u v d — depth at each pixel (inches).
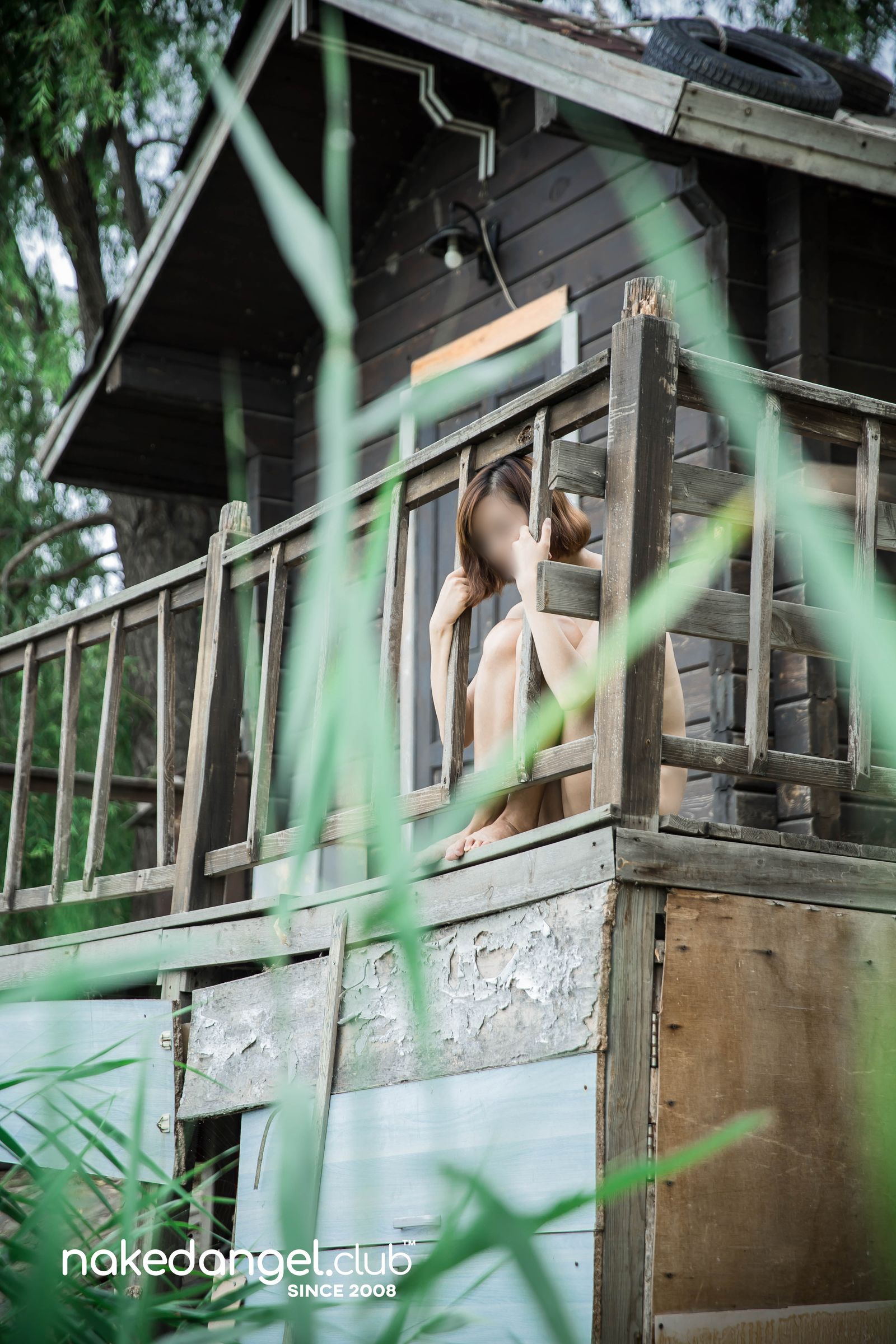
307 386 290.7
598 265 217.6
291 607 270.4
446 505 243.6
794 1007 88.2
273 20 228.8
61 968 45.2
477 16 201.2
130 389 281.9
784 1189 84.6
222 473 321.4
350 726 28.0
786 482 34.3
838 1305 84.4
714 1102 83.6
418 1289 30.9
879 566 188.4
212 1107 115.3
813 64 202.2
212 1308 49.3
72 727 161.8
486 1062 89.7
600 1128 80.0
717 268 191.5
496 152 243.0
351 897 105.8
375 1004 101.2
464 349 242.4
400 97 253.3
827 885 91.6
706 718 181.8
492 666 108.3
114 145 474.6
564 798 104.7
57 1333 47.6
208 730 139.1
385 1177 95.5
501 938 91.0
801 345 187.3
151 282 269.4
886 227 200.8
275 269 271.9
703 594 92.2
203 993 120.7
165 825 145.2
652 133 186.4
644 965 83.7
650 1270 79.3
